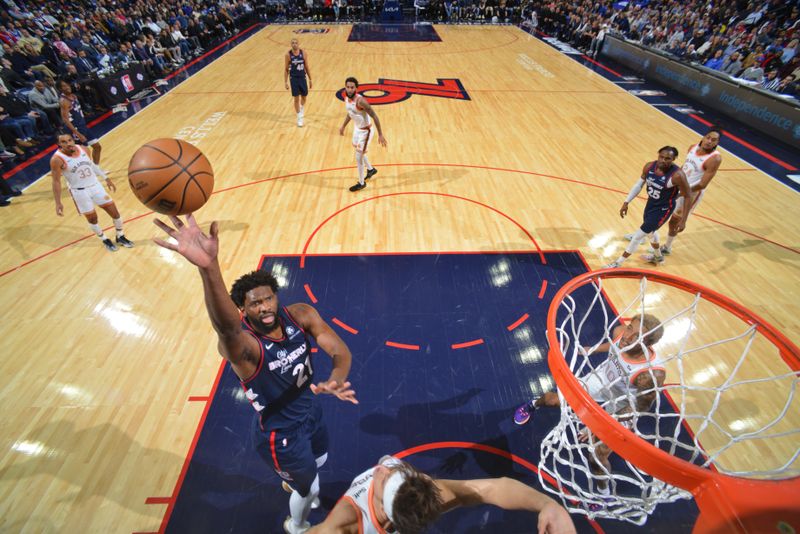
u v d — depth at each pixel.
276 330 2.22
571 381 2.16
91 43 11.91
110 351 4.20
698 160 5.04
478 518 3.06
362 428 3.60
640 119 9.75
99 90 9.81
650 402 3.06
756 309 4.76
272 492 3.16
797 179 7.43
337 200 6.58
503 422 3.66
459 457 3.41
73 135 7.12
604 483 3.18
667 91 11.74
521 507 1.85
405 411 3.73
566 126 9.27
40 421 3.58
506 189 6.91
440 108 10.12
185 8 16.59
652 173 4.62
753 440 3.48
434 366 4.12
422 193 6.77
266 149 8.08
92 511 3.02
